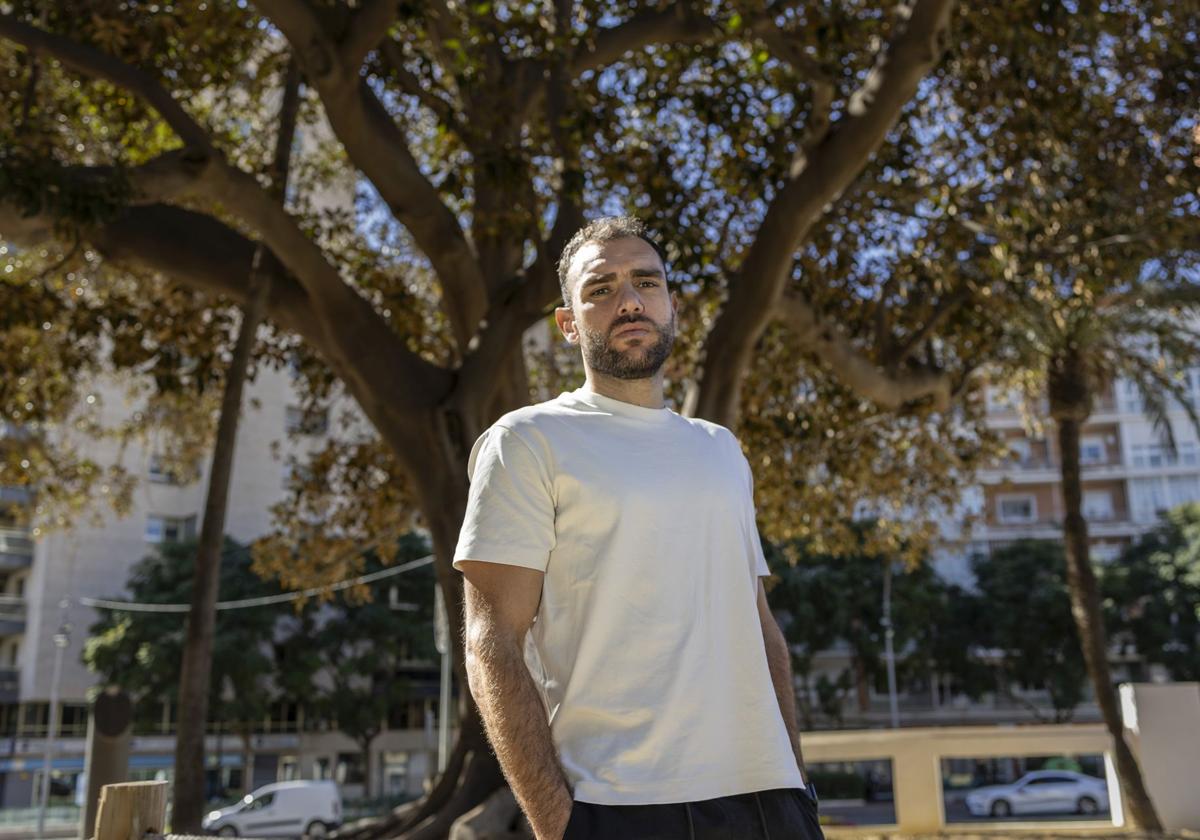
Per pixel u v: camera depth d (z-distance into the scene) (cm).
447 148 1135
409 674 4497
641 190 1020
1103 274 1012
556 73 939
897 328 1201
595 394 209
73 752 3853
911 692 4944
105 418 3384
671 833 167
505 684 176
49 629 3834
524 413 201
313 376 1269
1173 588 3838
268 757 4150
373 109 897
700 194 1046
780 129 964
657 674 179
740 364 871
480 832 789
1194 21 1017
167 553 3491
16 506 1527
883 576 3866
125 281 1371
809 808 185
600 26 975
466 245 955
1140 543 4162
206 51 1041
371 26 793
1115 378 1538
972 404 1409
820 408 1291
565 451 193
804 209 820
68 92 1163
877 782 3153
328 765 4256
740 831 171
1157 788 1156
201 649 878
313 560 1302
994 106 991
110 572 3953
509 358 941
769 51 934
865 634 3959
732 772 178
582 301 213
